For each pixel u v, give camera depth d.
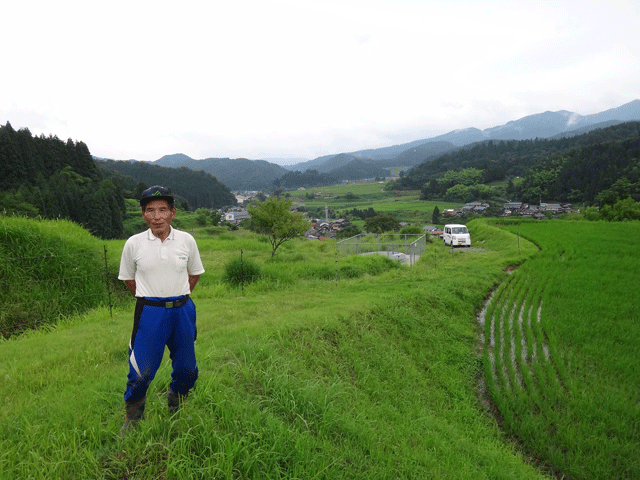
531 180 169.38
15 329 8.09
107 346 6.21
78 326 8.01
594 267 19.39
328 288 13.55
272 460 3.70
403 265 19.52
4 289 8.57
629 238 27.91
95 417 3.69
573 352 10.06
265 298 11.34
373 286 13.88
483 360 9.61
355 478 4.16
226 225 98.69
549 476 6.06
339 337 8.09
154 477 3.15
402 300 11.62
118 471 3.09
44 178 79.12
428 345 9.87
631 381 8.58
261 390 4.90
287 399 4.77
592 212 71.88
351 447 4.68
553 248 25.45
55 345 6.30
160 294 3.08
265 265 15.85
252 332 6.89
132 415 3.38
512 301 14.47
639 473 6.02
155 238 3.06
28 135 88.38
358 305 10.20
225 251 24.47
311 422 4.68
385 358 8.18
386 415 6.15
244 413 4.12
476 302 14.05
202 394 4.11
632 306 13.19
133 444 3.31
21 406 3.83
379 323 9.71
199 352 5.53
